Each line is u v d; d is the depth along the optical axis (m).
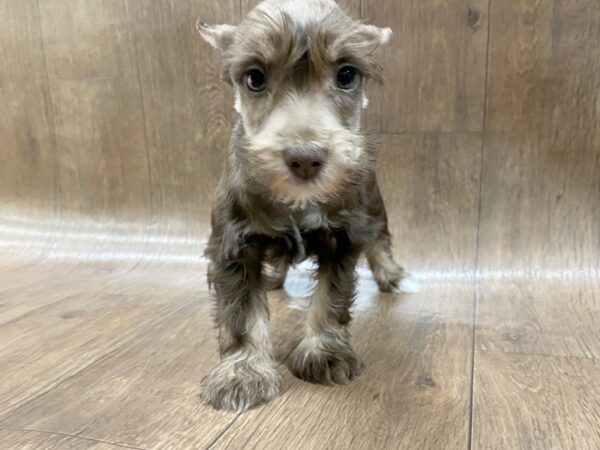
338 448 0.19
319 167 0.21
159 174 0.44
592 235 0.37
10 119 0.47
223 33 0.25
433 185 0.39
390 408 0.22
